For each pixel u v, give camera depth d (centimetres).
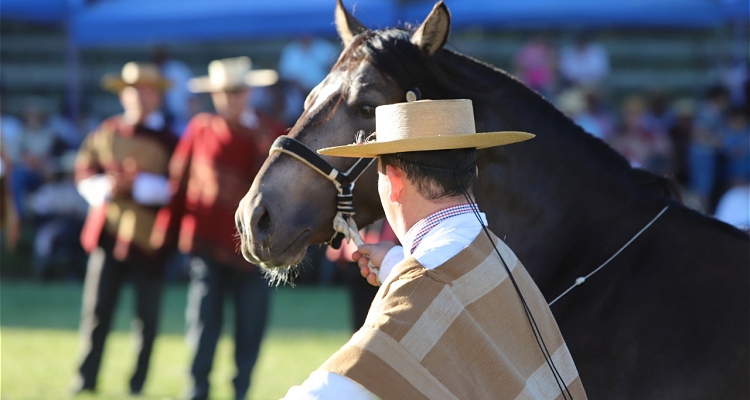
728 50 2855
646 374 518
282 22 2184
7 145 2116
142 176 1176
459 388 383
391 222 431
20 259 2203
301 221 546
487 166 564
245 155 1135
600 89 2359
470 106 429
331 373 382
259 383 1209
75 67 2511
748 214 1572
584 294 548
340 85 552
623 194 570
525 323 411
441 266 401
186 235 1124
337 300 1909
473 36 2834
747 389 511
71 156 2214
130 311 1841
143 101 1217
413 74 547
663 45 2945
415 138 407
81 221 2112
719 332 518
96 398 1123
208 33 2219
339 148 420
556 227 568
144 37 2248
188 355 1415
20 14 2212
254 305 1127
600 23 2181
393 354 380
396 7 2002
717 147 1986
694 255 543
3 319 1647
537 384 405
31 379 1205
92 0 2292
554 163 571
